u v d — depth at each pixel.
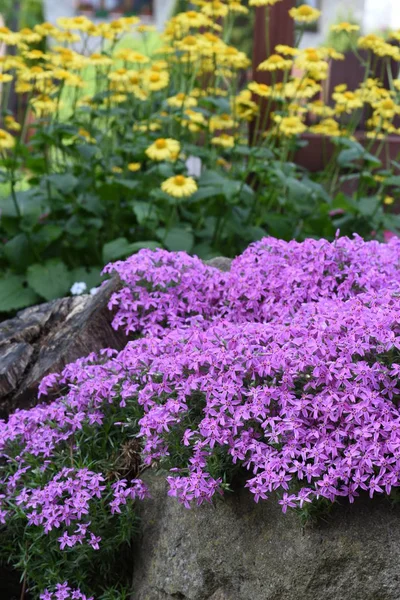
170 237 2.07
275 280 1.54
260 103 2.41
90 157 2.12
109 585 1.45
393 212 2.51
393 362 1.37
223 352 1.38
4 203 2.13
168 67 2.38
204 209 2.19
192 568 1.39
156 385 1.40
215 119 2.29
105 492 1.44
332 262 1.53
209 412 1.36
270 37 2.51
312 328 1.40
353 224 2.21
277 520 1.37
